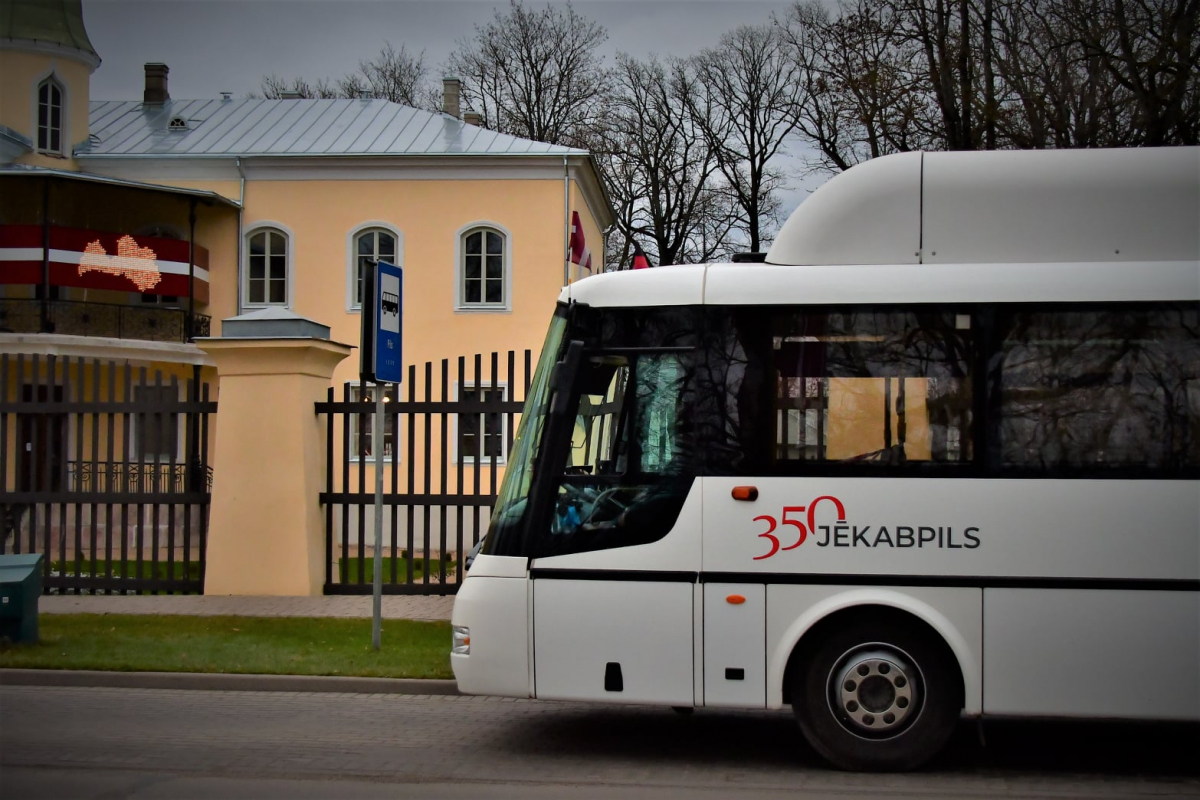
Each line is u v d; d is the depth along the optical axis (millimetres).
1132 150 7488
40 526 22625
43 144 30406
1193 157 7434
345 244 30219
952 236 7488
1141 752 7973
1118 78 22547
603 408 7488
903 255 7512
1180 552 7012
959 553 7105
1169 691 6988
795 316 7418
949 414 7234
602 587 7348
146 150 31016
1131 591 7020
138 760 7527
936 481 7164
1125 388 7168
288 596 14172
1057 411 7180
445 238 30047
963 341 7285
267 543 14289
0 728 8492
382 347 11125
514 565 7449
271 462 14328
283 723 8727
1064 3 23391
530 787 6930
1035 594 7059
